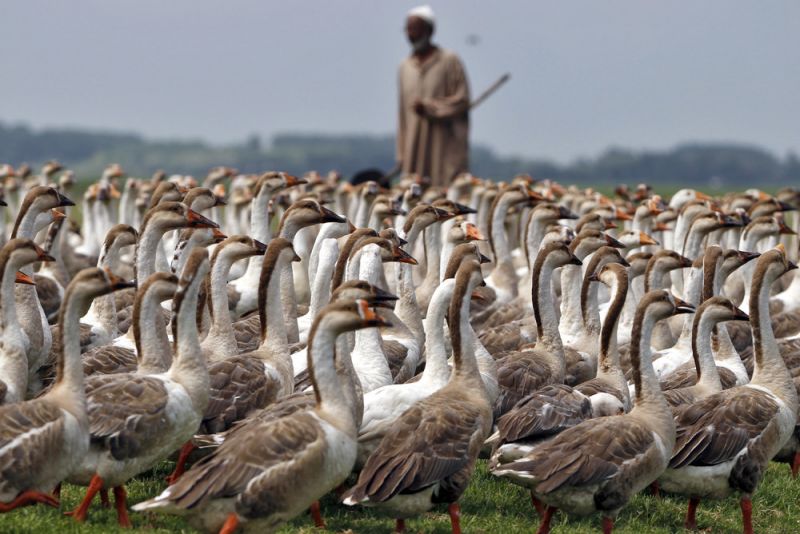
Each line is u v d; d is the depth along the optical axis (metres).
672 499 17.03
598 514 15.62
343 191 34.34
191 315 13.96
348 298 13.23
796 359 19.55
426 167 40.50
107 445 13.21
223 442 13.03
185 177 36.25
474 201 33.84
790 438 17.59
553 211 24.72
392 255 18.48
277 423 12.30
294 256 16.30
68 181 36.28
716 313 16.94
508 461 14.96
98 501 14.66
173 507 11.76
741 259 20.69
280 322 16.17
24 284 17.17
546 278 18.11
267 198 23.53
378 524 14.71
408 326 20.61
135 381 13.53
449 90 40.16
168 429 13.49
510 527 14.91
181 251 19.73
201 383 13.91
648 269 20.89
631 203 36.50
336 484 12.62
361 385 15.95
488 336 20.95
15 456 12.17
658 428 14.22
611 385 16.52
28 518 13.26
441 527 14.72
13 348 14.75
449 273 17.52
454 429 13.73
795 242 32.94
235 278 25.20
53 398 12.74
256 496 11.92
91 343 18.53
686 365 18.66
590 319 19.61
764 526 16.33
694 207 26.67
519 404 15.53
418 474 13.27
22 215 19.36
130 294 21.95
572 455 13.67
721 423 15.20
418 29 40.19
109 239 18.95
